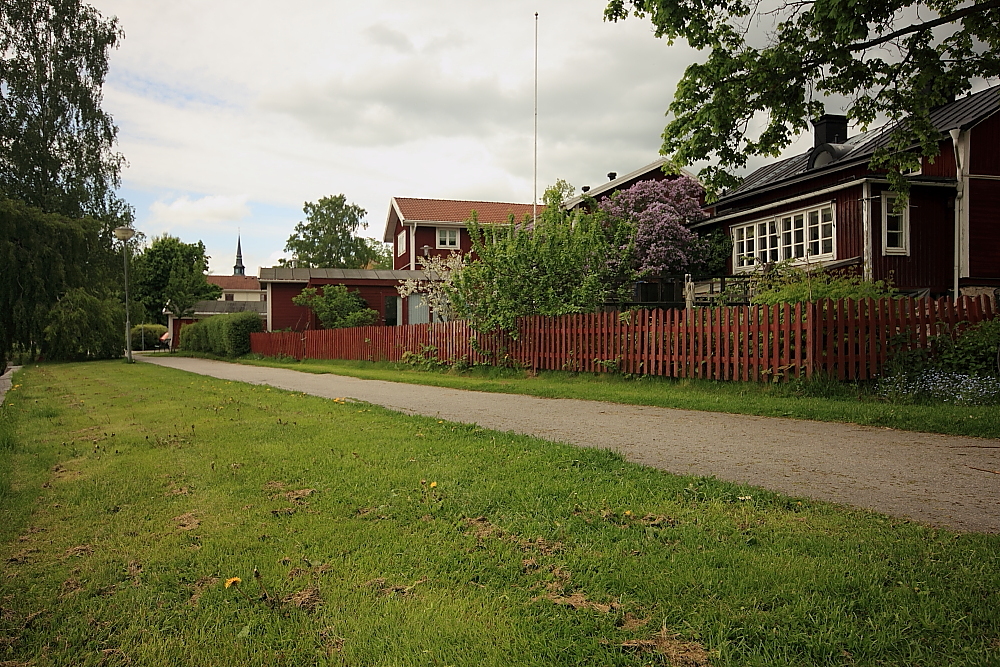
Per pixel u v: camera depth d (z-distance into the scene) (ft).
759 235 76.89
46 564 12.57
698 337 39.73
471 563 11.90
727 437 24.64
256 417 31.35
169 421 30.89
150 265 220.64
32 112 123.13
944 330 34.42
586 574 11.21
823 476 18.19
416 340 69.00
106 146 132.26
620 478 17.63
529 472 18.40
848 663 8.36
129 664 8.98
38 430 29.22
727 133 37.70
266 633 9.64
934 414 26.48
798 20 35.37
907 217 64.75
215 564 12.23
